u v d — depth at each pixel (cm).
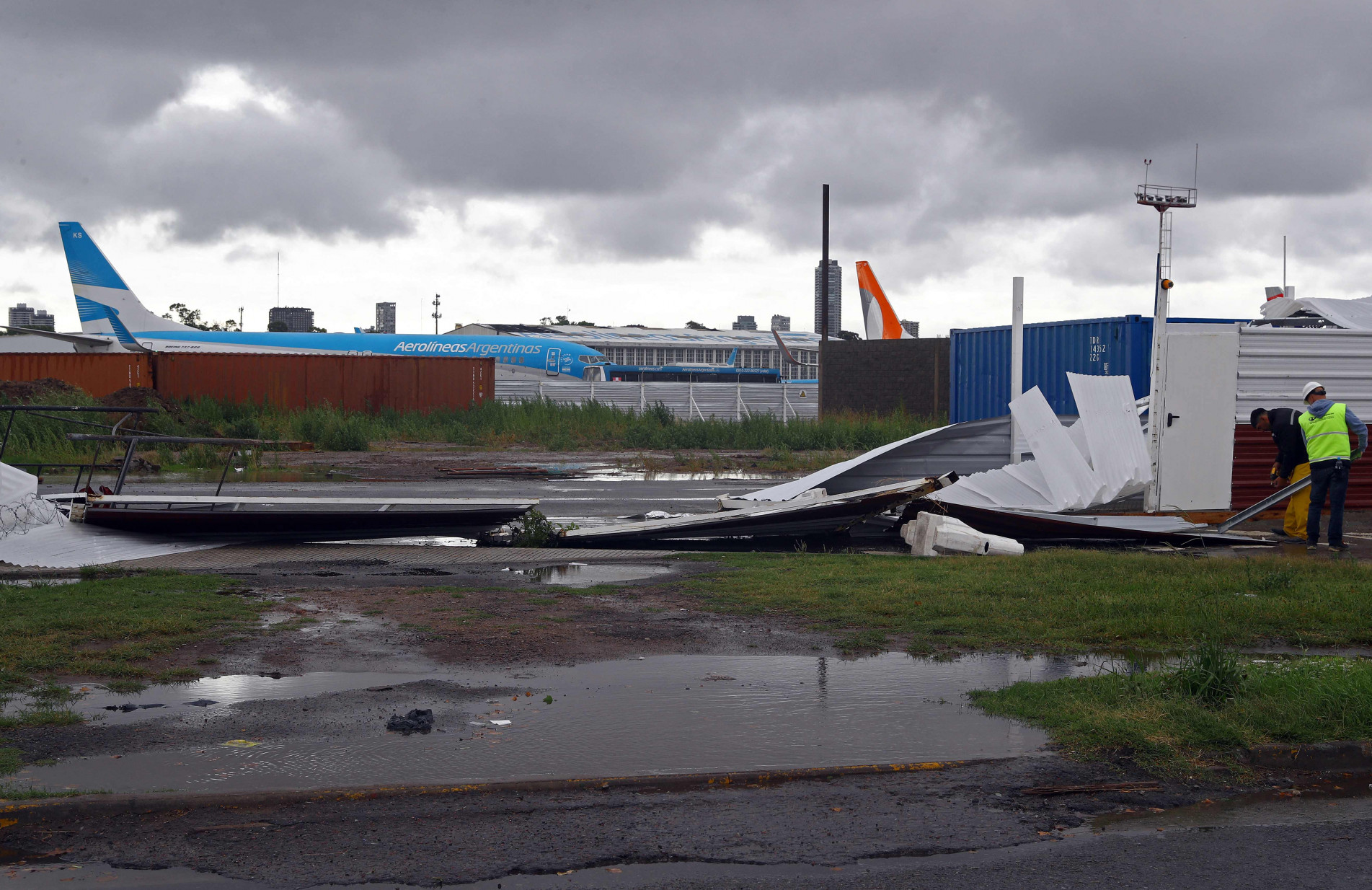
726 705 573
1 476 1095
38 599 799
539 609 816
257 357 3603
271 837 402
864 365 3788
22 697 573
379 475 2158
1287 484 1291
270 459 2494
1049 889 366
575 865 382
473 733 523
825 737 520
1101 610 778
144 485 1878
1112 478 1327
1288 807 446
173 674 618
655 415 3544
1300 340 1430
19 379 3481
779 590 878
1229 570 945
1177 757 492
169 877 369
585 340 11050
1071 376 1377
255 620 761
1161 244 1586
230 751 491
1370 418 1475
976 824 422
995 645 706
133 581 889
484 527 1177
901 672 641
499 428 3350
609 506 1628
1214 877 378
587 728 531
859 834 411
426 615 788
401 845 397
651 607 822
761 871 379
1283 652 692
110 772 460
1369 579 911
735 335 12494
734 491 1870
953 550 1096
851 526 1234
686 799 445
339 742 506
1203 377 1387
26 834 403
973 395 2381
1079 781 467
